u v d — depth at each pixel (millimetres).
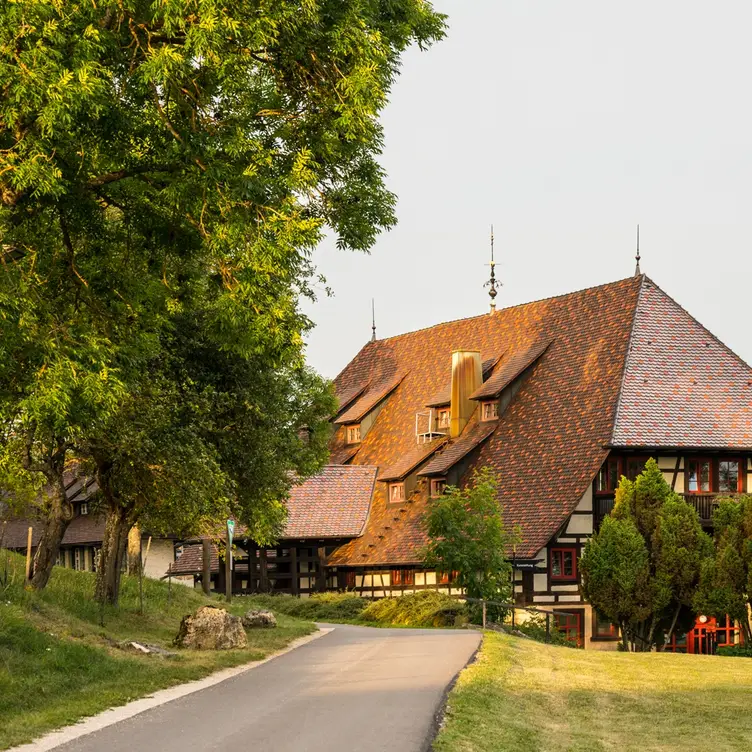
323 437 42625
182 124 17859
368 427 66375
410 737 12500
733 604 39719
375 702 15375
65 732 13000
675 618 42188
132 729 13148
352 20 18125
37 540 74375
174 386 27312
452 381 58094
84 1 16188
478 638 27750
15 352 16906
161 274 20812
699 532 41281
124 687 16797
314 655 23219
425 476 55000
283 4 17031
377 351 71250
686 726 16078
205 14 16219
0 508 37125
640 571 40875
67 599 27594
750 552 39594
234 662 21125
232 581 59719
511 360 56812
